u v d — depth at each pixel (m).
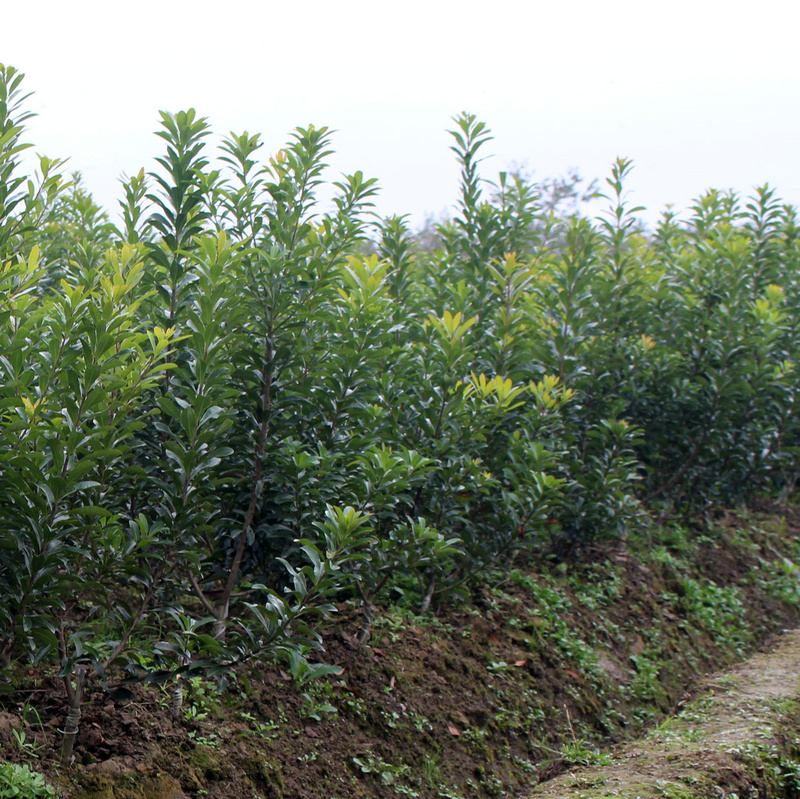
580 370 6.87
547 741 5.21
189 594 4.86
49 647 3.52
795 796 4.76
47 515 3.45
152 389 4.33
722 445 8.51
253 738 4.10
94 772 3.52
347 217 5.95
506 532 5.91
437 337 6.16
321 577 3.86
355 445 4.86
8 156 4.30
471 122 7.36
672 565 7.74
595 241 7.84
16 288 4.20
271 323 4.61
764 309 8.33
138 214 5.04
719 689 5.89
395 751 4.51
